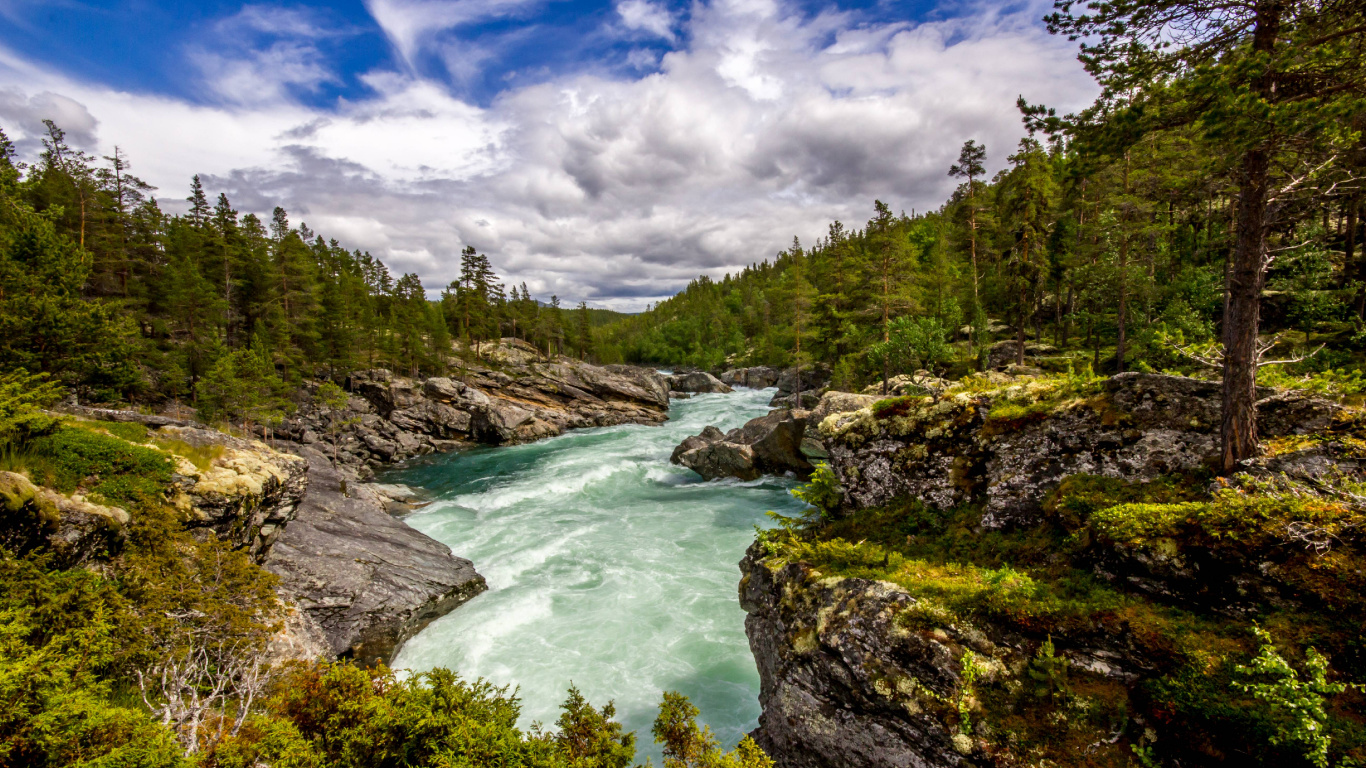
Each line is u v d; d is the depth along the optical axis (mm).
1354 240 29422
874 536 11656
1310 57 7129
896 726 7605
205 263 50375
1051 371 35625
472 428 52750
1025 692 6930
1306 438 8086
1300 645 5859
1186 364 23484
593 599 17656
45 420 11273
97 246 40875
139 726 5320
